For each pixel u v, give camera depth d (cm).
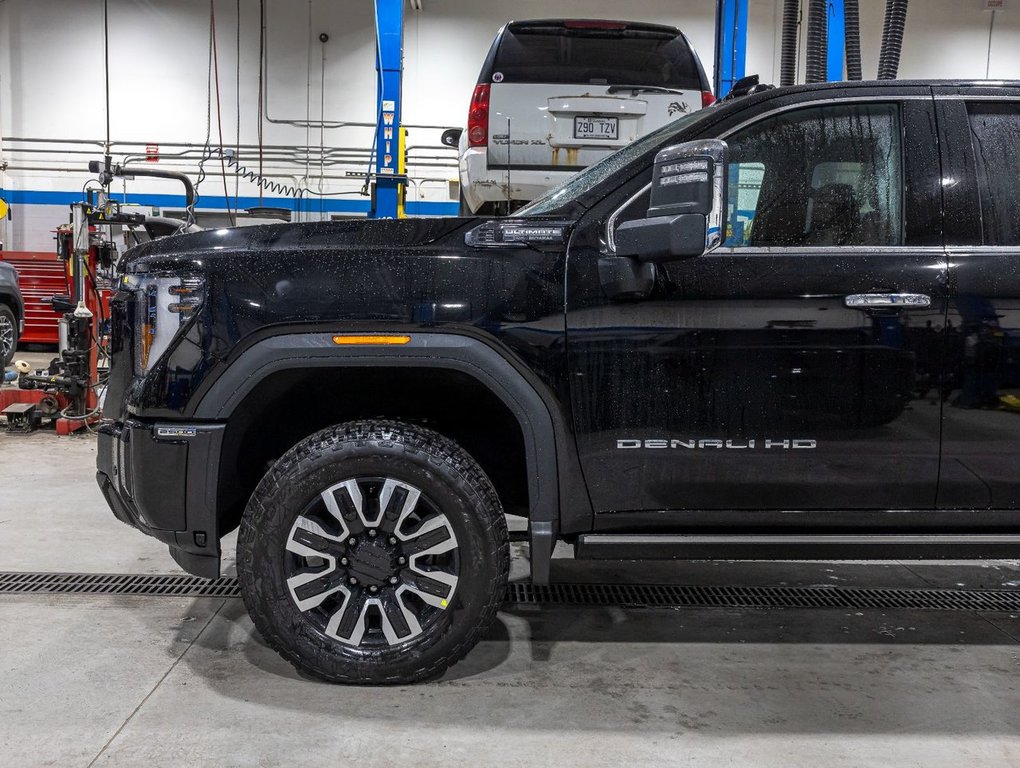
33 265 1197
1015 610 302
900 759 196
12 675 233
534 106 543
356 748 197
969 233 231
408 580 223
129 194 1352
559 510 231
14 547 354
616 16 1336
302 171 1362
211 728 205
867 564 357
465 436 269
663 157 212
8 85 1337
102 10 1321
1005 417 227
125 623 274
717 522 233
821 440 227
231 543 373
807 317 225
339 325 220
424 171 1357
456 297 221
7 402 627
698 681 238
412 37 1337
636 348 225
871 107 239
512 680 236
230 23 1338
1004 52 1346
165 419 226
